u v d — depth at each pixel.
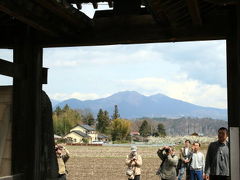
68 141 104.56
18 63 6.84
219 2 5.00
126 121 115.44
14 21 6.84
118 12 6.66
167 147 11.91
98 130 125.12
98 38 6.64
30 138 6.78
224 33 6.22
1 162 6.81
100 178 21.86
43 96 7.57
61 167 9.76
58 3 5.12
